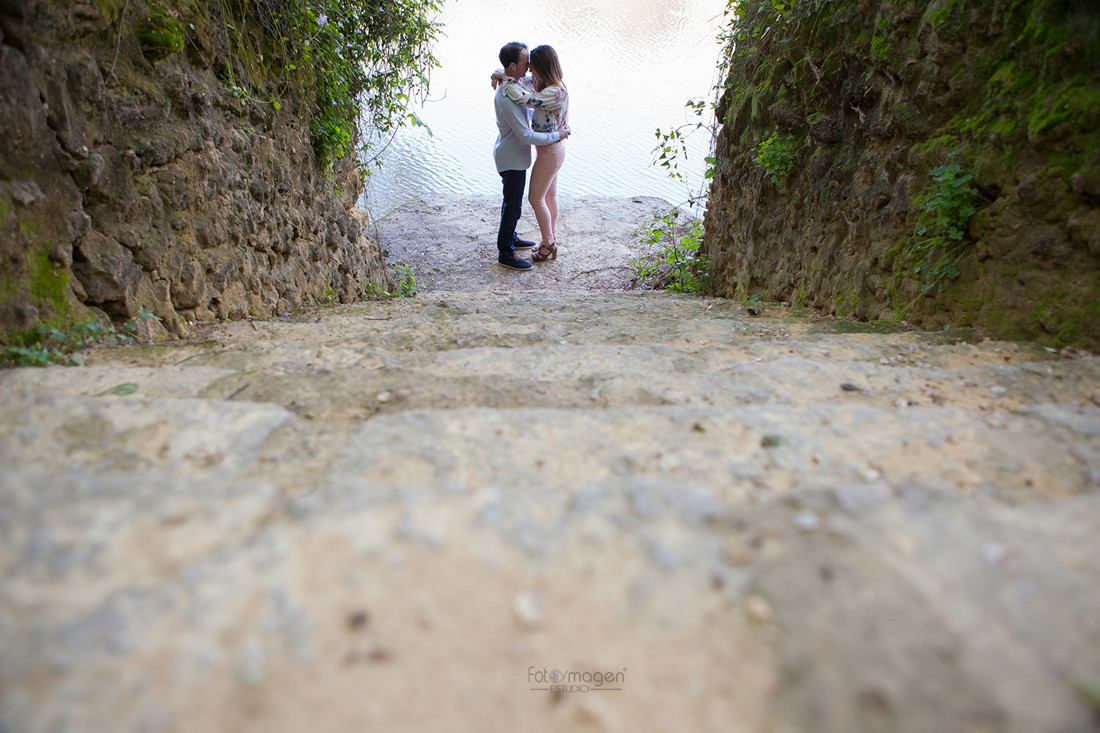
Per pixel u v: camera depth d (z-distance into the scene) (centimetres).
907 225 300
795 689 100
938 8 279
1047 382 208
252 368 232
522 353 249
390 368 228
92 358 236
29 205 229
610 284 677
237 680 100
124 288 266
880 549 125
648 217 820
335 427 177
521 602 115
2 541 124
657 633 110
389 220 827
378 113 575
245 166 368
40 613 109
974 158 263
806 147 399
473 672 104
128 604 111
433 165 948
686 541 128
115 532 128
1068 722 93
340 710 98
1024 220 243
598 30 1301
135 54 279
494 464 158
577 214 830
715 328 325
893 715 96
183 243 310
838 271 355
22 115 223
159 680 99
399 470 155
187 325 312
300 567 120
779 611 112
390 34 530
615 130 998
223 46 347
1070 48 226
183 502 138
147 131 285
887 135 316
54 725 93
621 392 209
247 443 167
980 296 260
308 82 453
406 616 112
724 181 531
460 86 1137
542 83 623
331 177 528
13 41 221
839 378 217
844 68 354
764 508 139
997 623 108
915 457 161
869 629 108
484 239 778
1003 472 154
